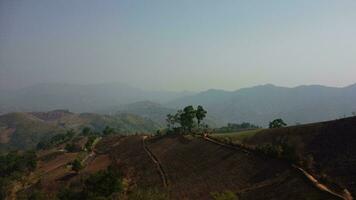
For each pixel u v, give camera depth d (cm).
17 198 11919
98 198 7881
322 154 7719
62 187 11831
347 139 7844
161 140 16450
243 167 8656
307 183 6288
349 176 6159
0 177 16350
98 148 19950
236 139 11638
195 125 17250
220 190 7931
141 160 13688
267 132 11081
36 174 15550
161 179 10456
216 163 9894
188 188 8875
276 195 6456
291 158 7731
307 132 9362
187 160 11488
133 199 8275
